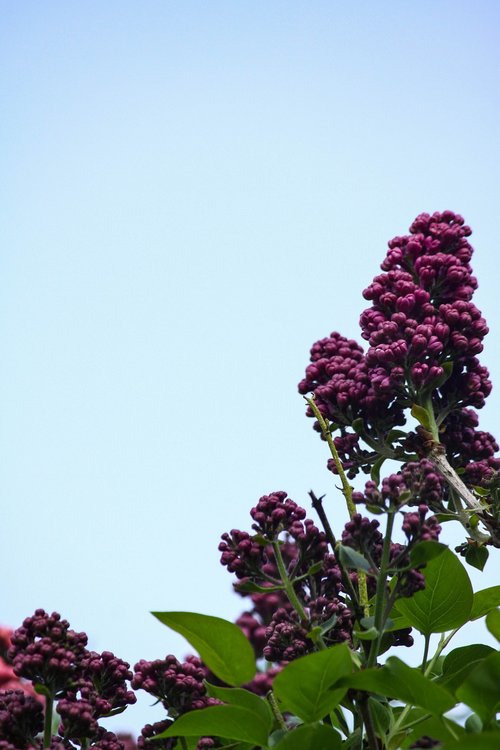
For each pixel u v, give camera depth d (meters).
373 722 4.50
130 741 6.19
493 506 5.51
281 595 6.68
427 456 5.75
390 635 5.03
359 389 5.89
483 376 5.99
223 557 4.93
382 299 5.97
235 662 4.50
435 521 4.57
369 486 4.60
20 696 4.80
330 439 5.43
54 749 4.41
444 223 6.22
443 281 6.05
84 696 4.77
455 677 4.55
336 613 4.70
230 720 4.23
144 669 4.70
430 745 4.39
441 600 4.90
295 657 4.65
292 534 4.88
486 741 3.22
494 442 6.02
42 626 4.84
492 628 4.51
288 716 4.92
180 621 4.46
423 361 5.82
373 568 4.55
